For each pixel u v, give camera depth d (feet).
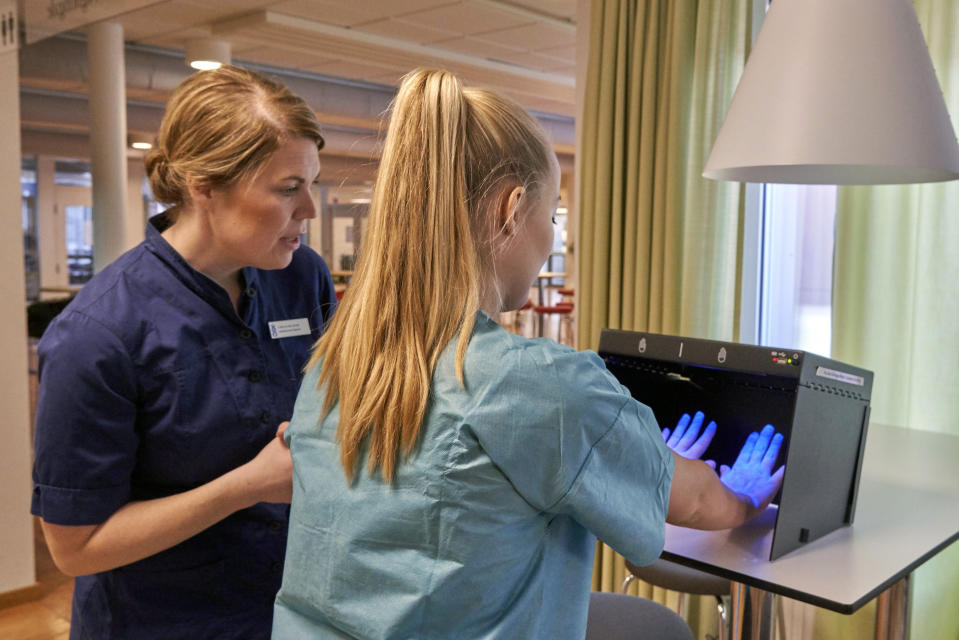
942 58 6.72
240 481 4.00
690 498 3.40
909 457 6.09
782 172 5.69
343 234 45.42
